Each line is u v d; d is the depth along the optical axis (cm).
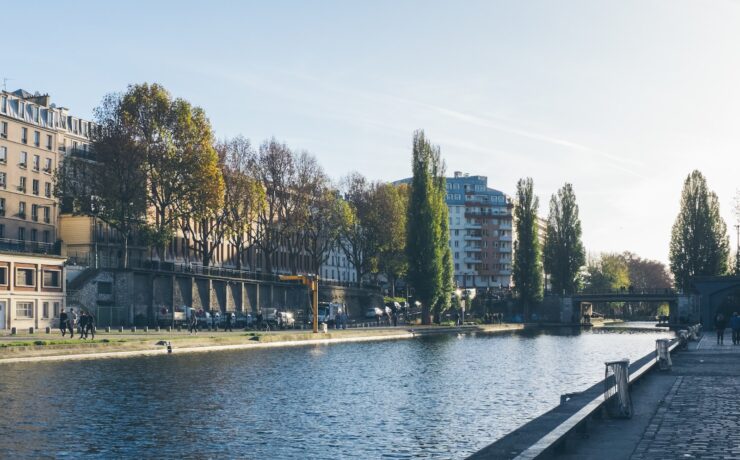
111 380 4175
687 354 4941
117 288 9456
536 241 15912
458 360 5950
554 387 4053
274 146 12144
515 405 3356
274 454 2327
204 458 2267
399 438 2583
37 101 12100
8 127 10750
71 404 3281
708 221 13475
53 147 11662
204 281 10838
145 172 9481
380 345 8025
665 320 17350
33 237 11100
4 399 3409
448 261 12281
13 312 8050
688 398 2594
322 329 9556
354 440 2548
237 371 4803
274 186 12006
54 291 8594
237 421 2914
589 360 6016
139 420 2906
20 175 10944
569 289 16938
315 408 3259
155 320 9281
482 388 4003
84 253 11100
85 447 2400
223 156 10888
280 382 4228
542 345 8312
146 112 9556
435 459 2266
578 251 16988
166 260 12369
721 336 6331
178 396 3591
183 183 9538
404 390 3903
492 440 2555
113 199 9344
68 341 5769
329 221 13012
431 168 12150
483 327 12938
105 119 9556
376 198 14075
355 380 4369
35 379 4172
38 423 2806
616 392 2136
